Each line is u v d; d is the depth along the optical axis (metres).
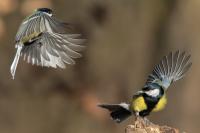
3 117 15.62
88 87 16.09
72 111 15.99
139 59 16.38
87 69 16.03
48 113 15.93
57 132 15.88
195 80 16.06
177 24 16.38
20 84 15.69
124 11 16.36
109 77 16.16
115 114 6.57
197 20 16.33
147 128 6.20
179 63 6.66
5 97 15.65
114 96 16.16
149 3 16.61
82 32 16.00
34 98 15.84
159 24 16.62
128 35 16.34
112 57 16.22
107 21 16.22
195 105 15.96
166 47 16.38
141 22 16.55
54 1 15.59
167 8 16.66
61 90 16.00
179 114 15.88
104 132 15.88
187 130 15.86
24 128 15.70
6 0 14.27
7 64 15.40
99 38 16.14
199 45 16.25
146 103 6.30
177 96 15.95
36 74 15.75
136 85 16.31
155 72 6.71
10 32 14.81
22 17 14.59
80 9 15.93
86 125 15.92
